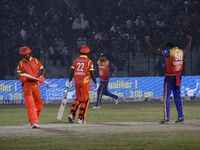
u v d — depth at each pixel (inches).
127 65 3250.5
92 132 1309.1
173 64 1550.2
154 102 3036.4
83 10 4643.2
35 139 1163.9
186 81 3203.7
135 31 4266.7
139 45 3255.4
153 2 4697.3
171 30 4288.9
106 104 2898.6
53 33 4207.7
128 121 1717.5
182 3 4648.1
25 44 3189.0
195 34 4311.0
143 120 1772.9
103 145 1055.6
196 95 3218.5
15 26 4318.4
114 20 4466.0
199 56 3341.5
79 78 1642.5
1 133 1295.5
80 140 1139.9
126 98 3149.6
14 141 1129.4
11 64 3198.8
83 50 1667.1
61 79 3093.0
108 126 1486.2
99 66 2615.7
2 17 4360.2
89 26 4439.0
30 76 1449.3
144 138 1173.7
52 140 1143.6
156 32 4256.9
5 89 3061.0
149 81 3176.7
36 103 1512.1
